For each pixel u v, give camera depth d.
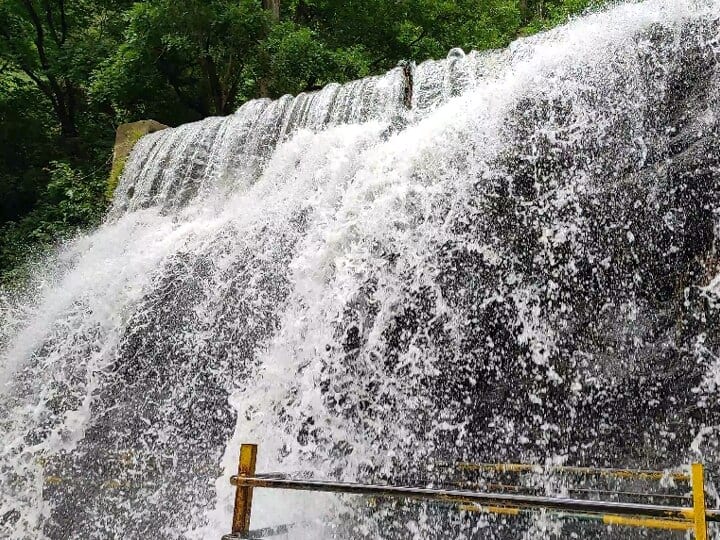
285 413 4.86
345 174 5.74
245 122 9.24
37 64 15.65
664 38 4.75
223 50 12.56
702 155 4.34
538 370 4.57
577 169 4.71
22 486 6.19
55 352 7.44
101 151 13.64
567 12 11.45
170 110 14.59
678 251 4.32
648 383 4.29
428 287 4.84
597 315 4.49
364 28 14.27
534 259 4.68
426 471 4.55
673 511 2.25
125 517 5.43
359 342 4.82
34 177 13.70
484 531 4.05
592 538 3.81
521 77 5.23
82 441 6.61
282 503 4.10
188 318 6.45
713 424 4.04
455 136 5.14
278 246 5.94
